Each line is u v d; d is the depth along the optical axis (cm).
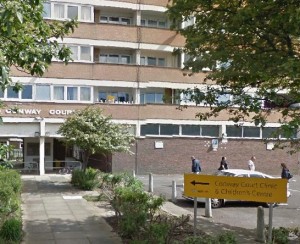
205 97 995
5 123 2345
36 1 489
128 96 2711
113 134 1672
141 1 2730
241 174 1552
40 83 2425
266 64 802
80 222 1002
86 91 2522
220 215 1318
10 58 570
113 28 2612
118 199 995
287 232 973
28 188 1673
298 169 2906
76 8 2562
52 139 2684
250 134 2838
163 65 2836
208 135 2764
